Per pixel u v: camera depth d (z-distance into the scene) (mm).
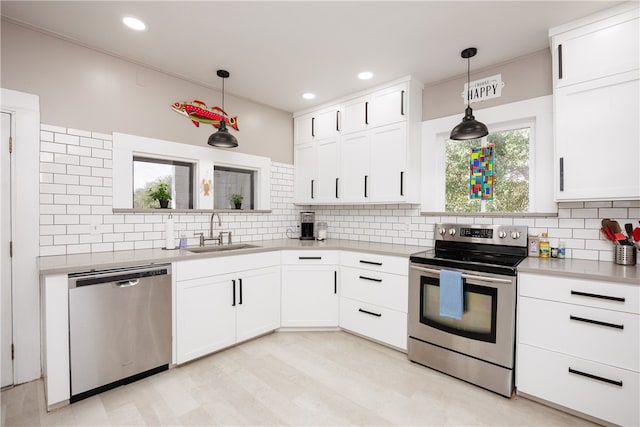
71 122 2291
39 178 2148
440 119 2965
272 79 2963
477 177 2850
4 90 2021
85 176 2350
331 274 3010
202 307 2430
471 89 2789
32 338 2109
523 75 2525
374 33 2211
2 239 2012
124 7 1920
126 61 2576
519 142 2646
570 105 2049
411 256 2455
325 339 2848
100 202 2422
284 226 3852
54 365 1781
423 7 1920
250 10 1957
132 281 2068
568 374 1785
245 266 2709
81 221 2332
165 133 2797
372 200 3123
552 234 2371
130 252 2443
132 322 2070
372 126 3133
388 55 2516
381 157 3059
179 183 2953
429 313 2344
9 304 2033
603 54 1935
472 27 2135
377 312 2711
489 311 2039
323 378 2182
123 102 2553
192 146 2975
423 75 2869
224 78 2936
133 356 2078
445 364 2242
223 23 2096
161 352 2209
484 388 2064
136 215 2619
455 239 2736
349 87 3148
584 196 2000
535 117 2480
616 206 2121
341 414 1802
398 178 2926
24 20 2051
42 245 2158
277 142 3768
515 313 1976
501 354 1987
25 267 2088
